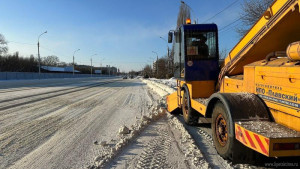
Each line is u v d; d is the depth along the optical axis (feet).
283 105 10.59
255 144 10.33
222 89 18.65
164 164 13.41
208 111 15.99
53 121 25.13
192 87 21.33
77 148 16.25
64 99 46.14
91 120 25.79
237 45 15.97
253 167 12.77
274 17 11.93
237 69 16.99
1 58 219.82
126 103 40.86
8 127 22.24
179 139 18.37
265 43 13.70
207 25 21.90
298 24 11.92
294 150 9.62
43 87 85.51
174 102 28.07
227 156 13.24
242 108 12.25
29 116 27.81
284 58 11.66
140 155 14.90
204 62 21.44
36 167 13.10
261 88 12.39
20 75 173.47
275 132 10.11
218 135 14.34
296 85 9.68
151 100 45.88
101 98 49.08
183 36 21.81
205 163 13.12
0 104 37.88
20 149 16.07
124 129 19.88
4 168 13.00
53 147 16.49
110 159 14.14
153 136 19.34
